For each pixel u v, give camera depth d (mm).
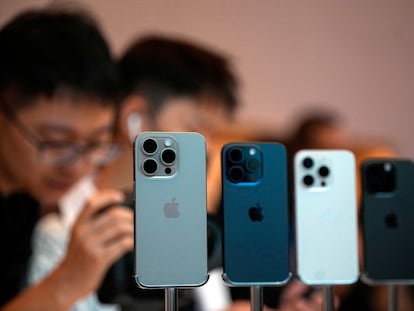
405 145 1341
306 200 706
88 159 1161
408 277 727
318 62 1304
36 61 1146
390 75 1344
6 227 1134
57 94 1148
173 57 1217
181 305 1110
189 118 1217
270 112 1270
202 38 1240
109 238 1089
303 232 703
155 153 646
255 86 1265
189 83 1220
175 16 1230
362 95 1325
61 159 1149
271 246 671
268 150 678
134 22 1209
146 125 1197
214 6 1251
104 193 1138
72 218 1149
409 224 730
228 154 671
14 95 1144
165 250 643
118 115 1185
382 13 1346
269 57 1276
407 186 734
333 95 1310
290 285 1147
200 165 653
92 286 1085
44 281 1100
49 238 1144
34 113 1145
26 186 1145
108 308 1096
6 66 1145
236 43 1260
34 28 1154
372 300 1232
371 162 731
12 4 1154
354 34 1328
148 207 643
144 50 1206
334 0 1318
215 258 815
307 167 707
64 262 1095
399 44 1352
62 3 1173
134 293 1076
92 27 1181
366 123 1326
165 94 1208
